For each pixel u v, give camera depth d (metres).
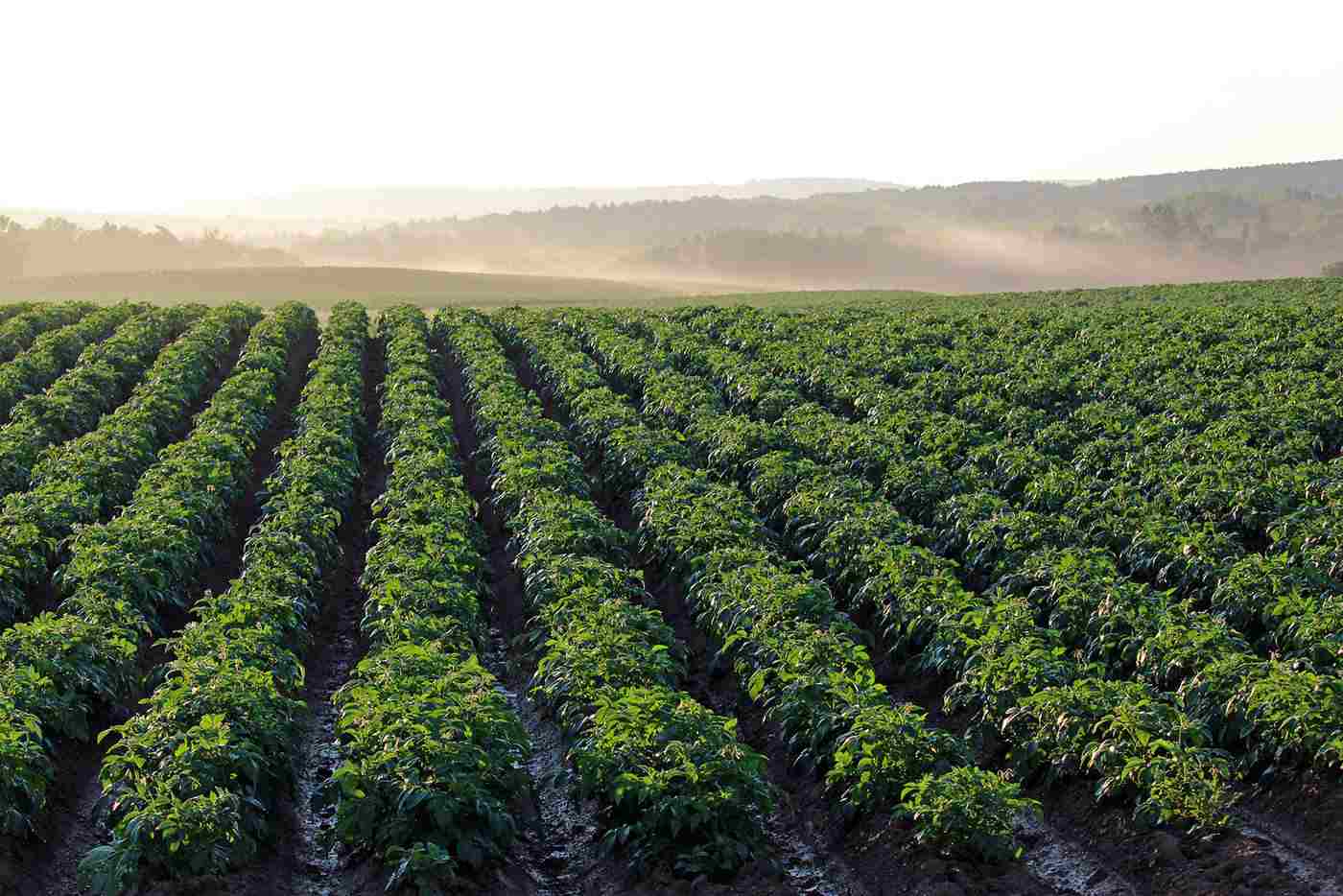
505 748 13.76
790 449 29.83
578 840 14.91
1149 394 33.62
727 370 41.66
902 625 18.53
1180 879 12.32
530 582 20.55
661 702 14.26
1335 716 13.50
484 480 32.25
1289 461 25.97
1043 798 14.62
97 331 54.12
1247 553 21.42
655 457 28.77
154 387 38.06
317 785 16.31
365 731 13.65
